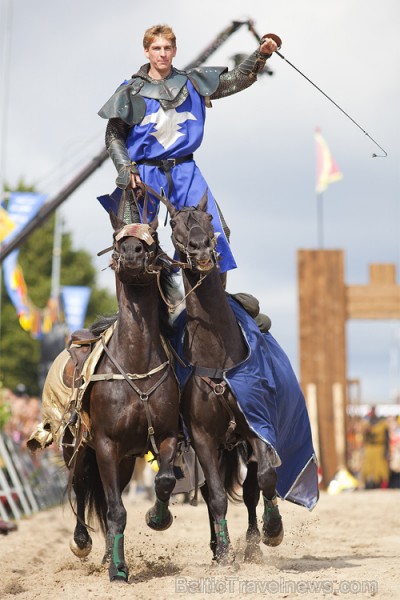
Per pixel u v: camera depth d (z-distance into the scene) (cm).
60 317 5300
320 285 4369
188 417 1507
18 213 3503
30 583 1544
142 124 1563
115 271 1479
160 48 1568
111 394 1465
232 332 1507
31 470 3572
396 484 4372
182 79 1581
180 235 1470
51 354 4159
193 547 2017
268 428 1490
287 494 1642
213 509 1481
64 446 1650
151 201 1562
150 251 1432
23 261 9662
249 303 1591
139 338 1472
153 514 1534
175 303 1554
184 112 1572
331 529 2398
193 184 1570
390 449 4359
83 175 3534
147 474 3753
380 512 2805
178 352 1524
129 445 1488
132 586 1402
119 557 1445
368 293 4372
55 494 3862
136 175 1531
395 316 4369
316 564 1638
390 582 1395
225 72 1603
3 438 3331
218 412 1491
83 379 1503
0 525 2509
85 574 1639
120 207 1565
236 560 1603
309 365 4338
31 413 3784
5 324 9094
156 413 1468
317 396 4312
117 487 1462
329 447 4269
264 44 1575
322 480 4219
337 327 4353
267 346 1563
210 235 1466
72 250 9925
